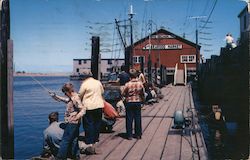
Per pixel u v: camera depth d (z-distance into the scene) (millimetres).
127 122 8906
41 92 80125
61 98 7082
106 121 9680
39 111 40000
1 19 6316
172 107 17625
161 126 11172
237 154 7965
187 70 58375
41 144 19812
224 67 12102
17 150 18016
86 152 7312
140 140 8828
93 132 7480
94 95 7496
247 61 9797
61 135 6887
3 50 6312
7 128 6395
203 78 19328
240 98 10109
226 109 11336
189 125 10719
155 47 57562
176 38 58469
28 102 53406
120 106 12789
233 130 9789
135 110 8953
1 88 6355
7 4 6359
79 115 6527
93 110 7434
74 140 6730
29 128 26625
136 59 57344
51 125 7066
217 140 9344
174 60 58781
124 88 8930
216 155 8039
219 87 12828
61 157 6504
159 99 23188
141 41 57281
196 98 23203
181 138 9062
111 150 7703
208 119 12281
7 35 6352
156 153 7426
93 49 11992
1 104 6367
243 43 10070
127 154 7332
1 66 6324
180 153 7402
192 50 58375
